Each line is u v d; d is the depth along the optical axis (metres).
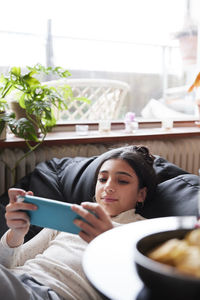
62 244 1.14
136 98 2.61
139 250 0.54
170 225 0.71
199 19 2.56
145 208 1.30
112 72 2.48
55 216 0.88
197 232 0.53
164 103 2.70
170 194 1.28
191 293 0.43
